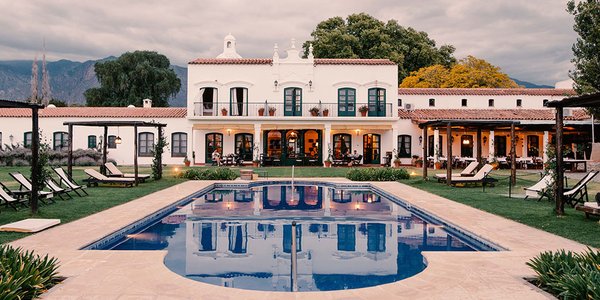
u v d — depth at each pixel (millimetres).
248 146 31953
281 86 30844
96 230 8734
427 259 6766
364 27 47031
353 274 6555
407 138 31672
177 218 11352
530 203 12695
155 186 17562
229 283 6125
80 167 28094
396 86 30828
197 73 30812
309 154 32719
